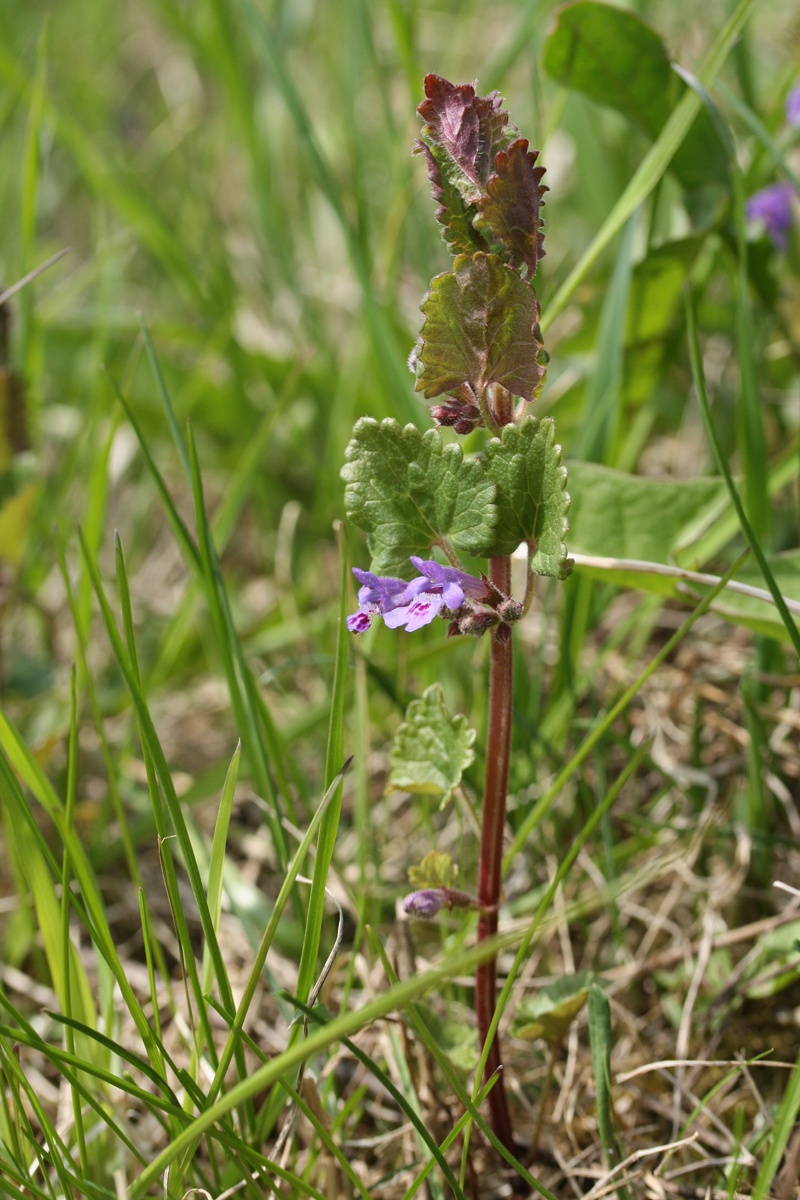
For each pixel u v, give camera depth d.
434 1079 0.38
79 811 0.46
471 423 0.35
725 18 0.60
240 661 0.40
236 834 0.47
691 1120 0.37
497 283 0.34
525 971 0.42
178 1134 0.35
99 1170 0.38
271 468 0.62
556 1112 0.40
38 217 0.78
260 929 0.43
